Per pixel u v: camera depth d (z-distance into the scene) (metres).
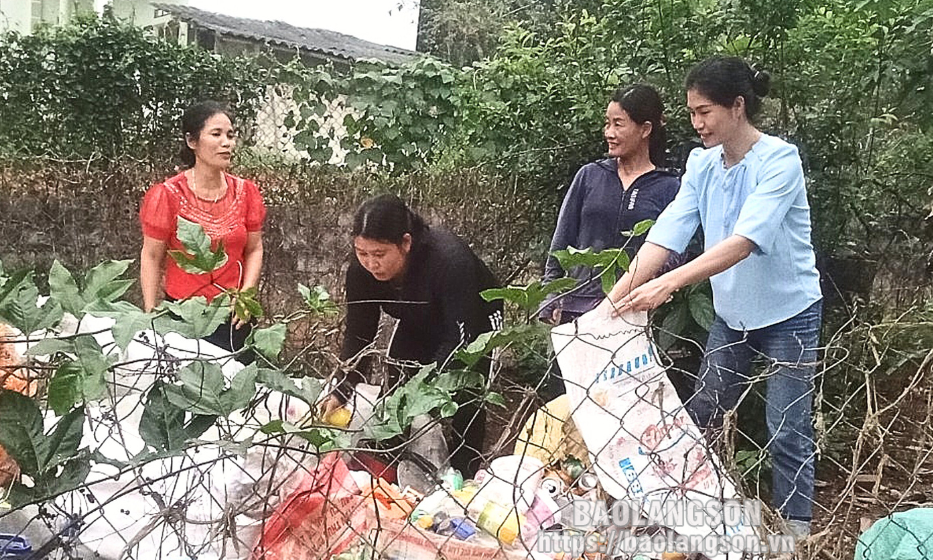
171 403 1.30
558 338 1.62
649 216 3.15
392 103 5.19
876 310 4.06
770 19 4.07
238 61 5.95
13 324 1.34
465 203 5.10
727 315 2.78
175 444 1.29
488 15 12.84
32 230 5.32
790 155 2.58
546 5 6.94
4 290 1.35
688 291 3.41
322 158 5.39
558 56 4.85
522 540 1.49
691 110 2.70
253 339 1.38
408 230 2.49
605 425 1.62
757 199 2.52
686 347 3.62
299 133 5.40
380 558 1.48
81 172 5.43
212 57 5.98
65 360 1.39
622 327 1.66
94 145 5.87
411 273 2.57
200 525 1.46
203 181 3.35
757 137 2.66
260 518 1.51
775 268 2.67
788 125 4.23
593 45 4.69
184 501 1.34
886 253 4.32
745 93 2.61
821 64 4.14
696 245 3.70
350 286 2.65
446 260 2.54
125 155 5.69
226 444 1.28
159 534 1.58
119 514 1.61
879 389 3.32
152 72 5.87
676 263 3.27
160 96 5.93
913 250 4.32
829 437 3.00
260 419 1.62
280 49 10.96
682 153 4.19
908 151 4.26
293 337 2.48
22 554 1.46
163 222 3.24
